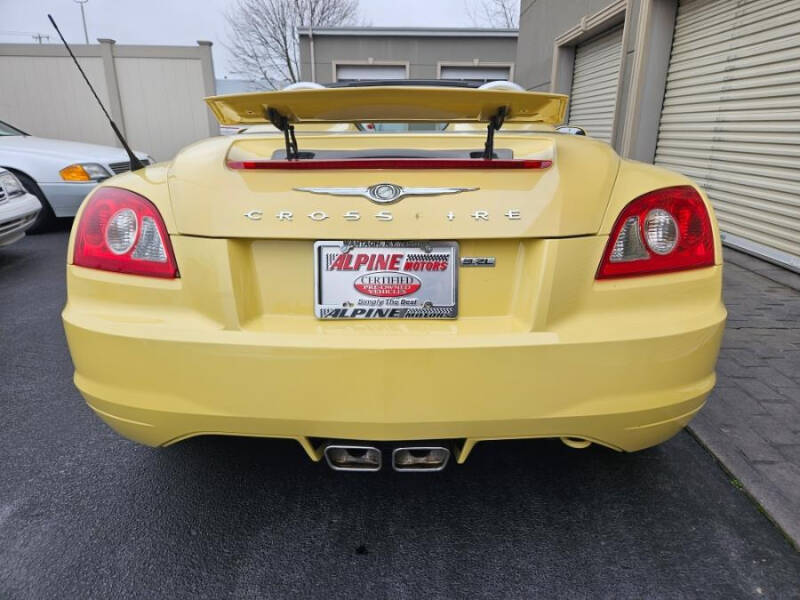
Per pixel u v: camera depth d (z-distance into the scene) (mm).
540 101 1391
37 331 3391
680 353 1420
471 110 1446
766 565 1568
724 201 5320
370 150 1665
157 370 1419
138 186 1500
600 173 1465
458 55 19859
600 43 8516
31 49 11219
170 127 12086
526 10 11961
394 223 1378
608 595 1471
